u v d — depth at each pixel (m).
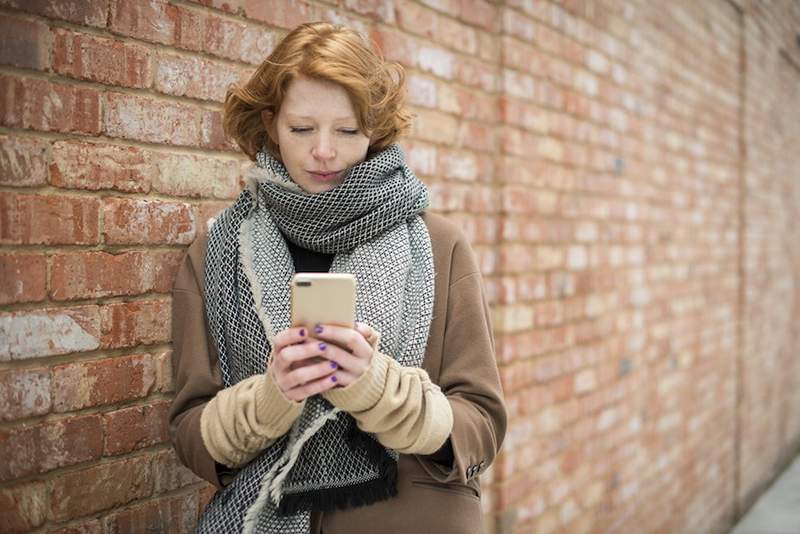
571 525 2.42
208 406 1.00
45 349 1.09
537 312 2.22
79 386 1.14
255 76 1.07
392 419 0.92
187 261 1.17
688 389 3.51
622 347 2.79
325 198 1.04
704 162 3.72
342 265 1.07
